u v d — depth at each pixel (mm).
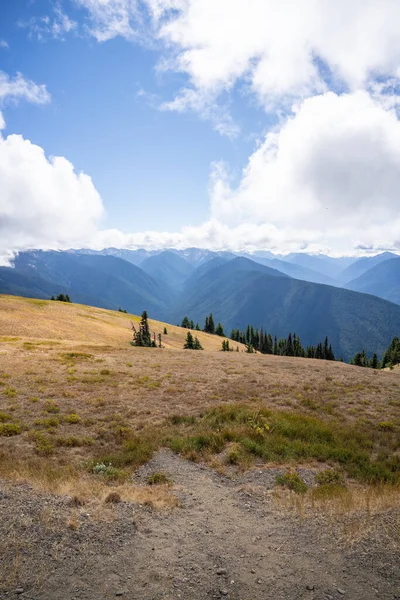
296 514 8711
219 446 14656
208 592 5648
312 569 6328
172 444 14852
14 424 16984
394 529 7594
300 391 26922
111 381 28547
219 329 162750
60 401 22203
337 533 7578
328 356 121250
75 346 50594
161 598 5461
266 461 13508
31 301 100625
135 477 11773
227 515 8742
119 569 6129
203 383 29125
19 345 45594
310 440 15930
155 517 8297
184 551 6879
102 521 7727
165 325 133750
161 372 33875
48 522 7363
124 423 18266
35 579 5668
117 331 89500
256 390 26828
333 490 10430
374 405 23266
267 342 134500
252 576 6129
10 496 8461
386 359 124125
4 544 6461
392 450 15398
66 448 14828
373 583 5883
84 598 5348
